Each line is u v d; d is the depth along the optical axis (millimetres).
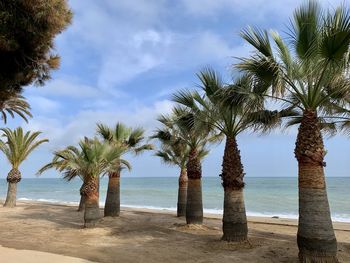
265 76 9164
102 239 12422
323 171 8906
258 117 10836
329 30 8141
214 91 11266
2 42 7145
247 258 9680
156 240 12258
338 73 8664
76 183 126062
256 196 50656
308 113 9078
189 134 13914
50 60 9109
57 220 17953
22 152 26312
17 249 10375
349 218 26078
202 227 14805
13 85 8945
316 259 8492
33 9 7285
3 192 77000
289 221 19531
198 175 15375
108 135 19328
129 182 120688
